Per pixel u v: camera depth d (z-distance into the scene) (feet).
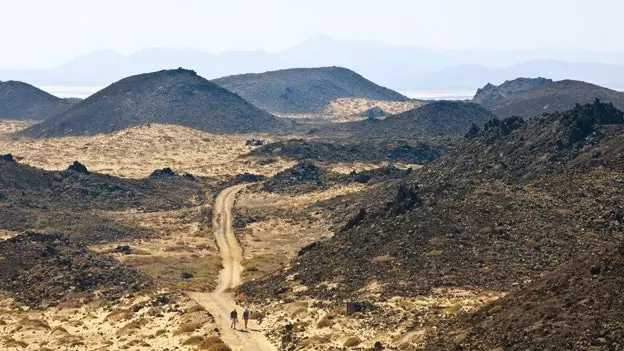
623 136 453.99
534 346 151.53
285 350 210.59
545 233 299.58
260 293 309.63
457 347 170.50
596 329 147.54
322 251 341.62
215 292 343.26
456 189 363.56
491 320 177.88
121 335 253.44
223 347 213.87
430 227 312.91
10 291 330.54
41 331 265.95
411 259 289.12
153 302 303.07
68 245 393.91
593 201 340.59
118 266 373.61
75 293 326.85
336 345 207.31
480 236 299.79
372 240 323.78
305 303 268.62
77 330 269.03
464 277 261.24
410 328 205.98
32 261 358.02
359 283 278.26
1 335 260.62
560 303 163.73
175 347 225.97
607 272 166.81
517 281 252.42
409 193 358.43
